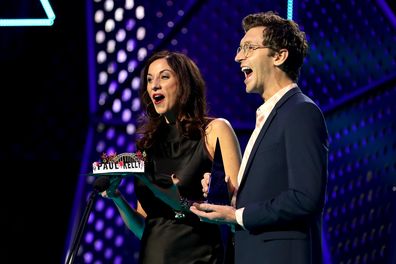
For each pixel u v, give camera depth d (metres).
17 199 9.52
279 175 4.98
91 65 9.13
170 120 6.49
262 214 4.86
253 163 5.10
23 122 9.49
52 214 9.54
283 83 5.23
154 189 6.04
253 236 5.05
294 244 4.89
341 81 8.92
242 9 8.92
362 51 8.99
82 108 9.43
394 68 9.01
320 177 4.78
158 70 6.38
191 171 6.27
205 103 6.49
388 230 8.91
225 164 6.20
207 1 8.95
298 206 4.75
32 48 9.37
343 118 8.98
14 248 9.55
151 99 6.53
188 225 6.19
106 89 9.16
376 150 9.01
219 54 8.98
